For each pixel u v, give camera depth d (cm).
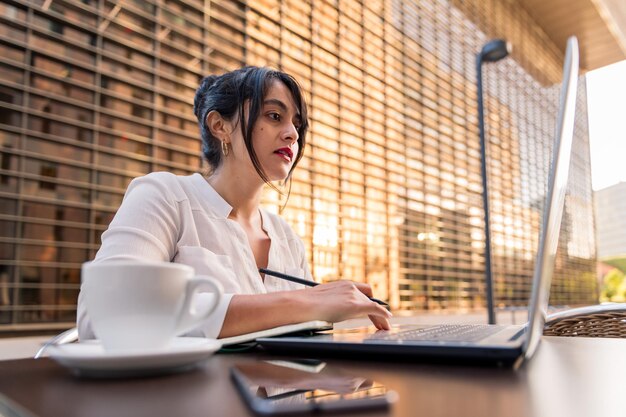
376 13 293
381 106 292
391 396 29
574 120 52
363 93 276
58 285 145
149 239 78
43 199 143
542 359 46
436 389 33
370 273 265
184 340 48
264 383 34
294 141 102
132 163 167
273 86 100
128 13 169
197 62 191
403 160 303
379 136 287
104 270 39
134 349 39
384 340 48
